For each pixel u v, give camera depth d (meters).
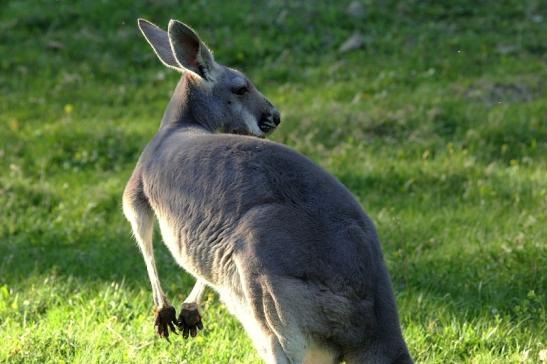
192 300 13.14
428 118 27.41
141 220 12.79
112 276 17.59
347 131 26.92
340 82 31.80
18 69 34.16
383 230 19.67
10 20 37.88
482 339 13.90
